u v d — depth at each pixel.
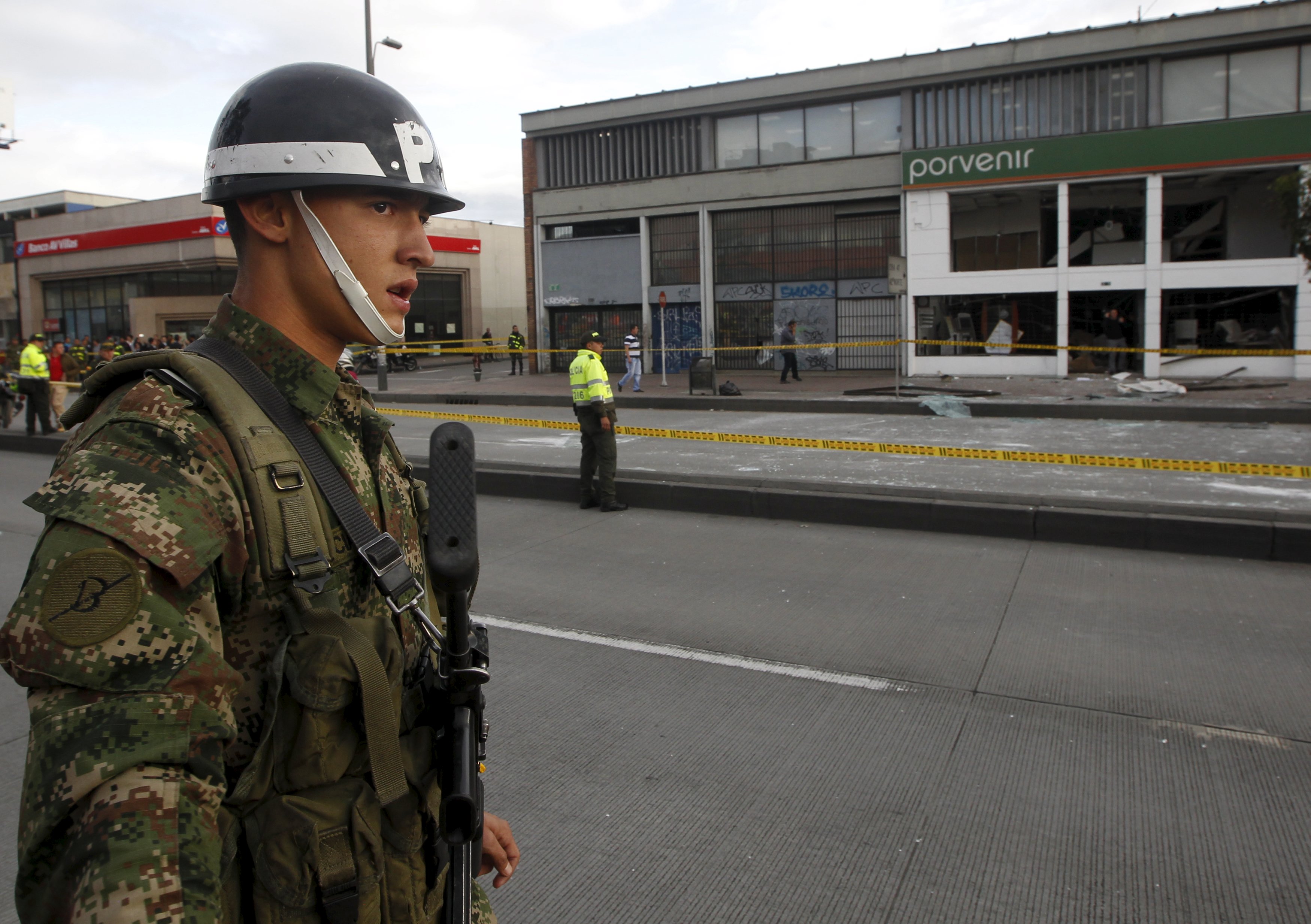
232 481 0.96
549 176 28.14
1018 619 5.50
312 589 0.98
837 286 25.27
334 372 1.11
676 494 8.73
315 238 1.09
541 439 14.49
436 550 1.00
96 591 0.80
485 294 42.41
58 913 0.76
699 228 26.39
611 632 5.40
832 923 2.81
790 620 5.57
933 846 3.20
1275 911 2.82
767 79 24.73
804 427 14.98
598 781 3.68
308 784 0.98
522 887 3.00
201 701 0.84
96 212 38.75
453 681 1.10
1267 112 20.89
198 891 0.77
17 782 3.71
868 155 24.22
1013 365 23.02
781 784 3.64
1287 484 9.11
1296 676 4.57
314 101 1.08
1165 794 3.50
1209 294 21.70
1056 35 21.80
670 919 2.84
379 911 1.03
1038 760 3.79
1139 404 15.27
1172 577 6.28
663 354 23.38
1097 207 23.62
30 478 11.70
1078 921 2.80
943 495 7.89
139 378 1.01
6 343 44.81
